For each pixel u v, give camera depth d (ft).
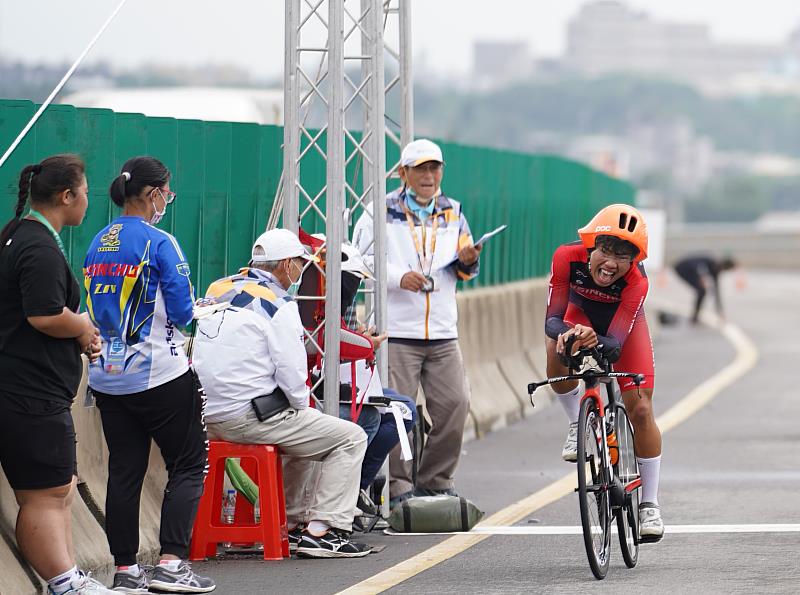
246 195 84.89
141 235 60.95
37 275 54.13
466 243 83.87
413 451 83.30
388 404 74.69
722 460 103.55
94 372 61.72
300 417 69.00
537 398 138.62
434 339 82.48
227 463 72.64
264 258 68.64
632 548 68.59
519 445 113.29
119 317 60.85
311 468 74.69
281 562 68.85
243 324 67.72
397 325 82.38
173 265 60.90
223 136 82.64
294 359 67.87
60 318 54.49
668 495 88.69
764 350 202.90
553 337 68.18
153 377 61.11
